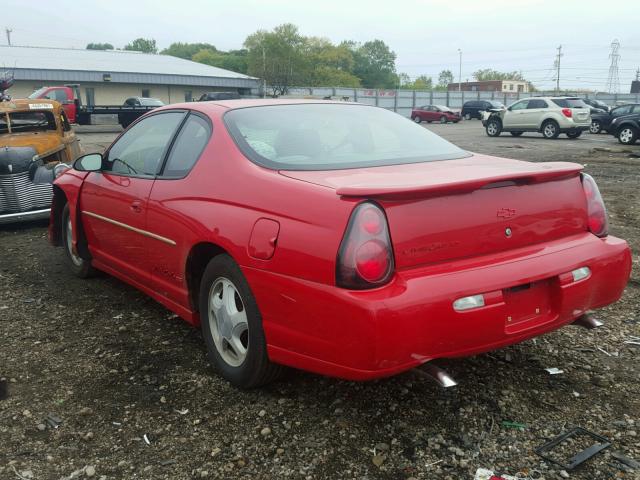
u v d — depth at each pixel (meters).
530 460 2.50
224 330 3.11
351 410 2.90
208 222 3.03
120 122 29.78
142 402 3.01
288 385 3.15
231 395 3.07
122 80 46.22
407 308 2.34
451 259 2.54
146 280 3.84
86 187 4.45
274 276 2.63
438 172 2.79
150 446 2.65
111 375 3.30
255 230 2.74
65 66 46.22
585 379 3.18
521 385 3.12
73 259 5.11
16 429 2.78
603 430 2.71
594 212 3.04
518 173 2.67
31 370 3.38
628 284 4.75
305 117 3.50
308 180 2.73
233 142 3.19
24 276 5.21
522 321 2.68
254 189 2.86
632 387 3.09
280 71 77.31
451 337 2.44
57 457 2.57
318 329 2.49
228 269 2.96
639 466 2.45
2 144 7.92
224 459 2.55
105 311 4.30
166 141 3.73
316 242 2.46
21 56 49.09
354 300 2.33
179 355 3.55
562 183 2.92
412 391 3.07
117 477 2.44
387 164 3.08
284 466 2.50
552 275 2.68
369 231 2.37
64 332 3.92
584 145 19.59
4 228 7.36
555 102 23.16
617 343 3.63
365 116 3.72
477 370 3.29
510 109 24.31
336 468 2.47
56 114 8.77
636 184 10.66
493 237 2.64
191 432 2.75
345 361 2.43
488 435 2.68
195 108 3.67
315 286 2.46
